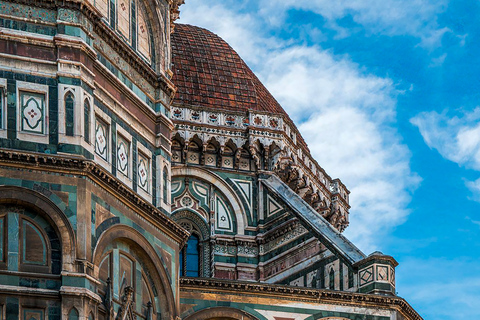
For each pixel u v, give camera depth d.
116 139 42.62
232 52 67.75
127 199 41.84
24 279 37.91
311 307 49.25
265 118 62.53
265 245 60.28
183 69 65.00
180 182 60.69
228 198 61.06
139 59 45.00
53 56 40.75
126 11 45.22
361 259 53.97
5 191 38.34
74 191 39.28
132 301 41.56
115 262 41.12
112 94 42.84
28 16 40.88
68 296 37.88
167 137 46.12
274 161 61.97
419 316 52.53
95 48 42.44
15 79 39.94
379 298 50.47
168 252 44.34
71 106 40.28
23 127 39.56
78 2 41.50
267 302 48.47
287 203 59.50
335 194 67.69
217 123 61.97
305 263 57.22
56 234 38.75
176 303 44.22
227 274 59.75
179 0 50.59
